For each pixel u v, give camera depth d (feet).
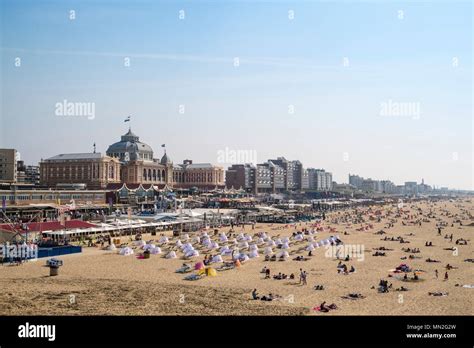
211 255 314.96
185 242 385.50
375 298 198.39
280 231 506.89
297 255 321.73
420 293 207.31
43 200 533.14
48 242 335.26
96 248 340.39
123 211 600.80
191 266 271.90
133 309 180.96
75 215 504.84
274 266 277.23
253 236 440.86
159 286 219.61
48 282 225.15
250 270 263.70
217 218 574.56
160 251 325.42
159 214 546.67
